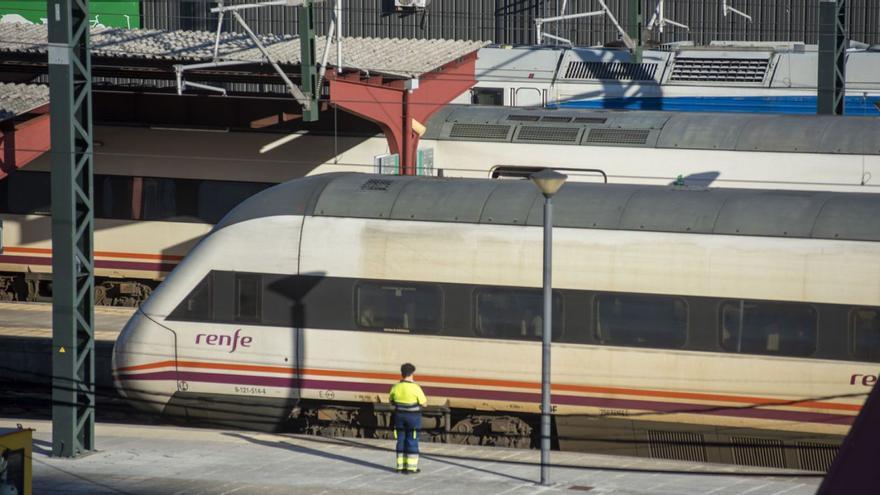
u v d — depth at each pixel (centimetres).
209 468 7156
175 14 17412
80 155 7525
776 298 7062
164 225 11969
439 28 17100
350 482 6800
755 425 7150
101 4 17250
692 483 6688
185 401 8175
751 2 16588
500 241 7544
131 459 7406
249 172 11725
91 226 7556
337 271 7831
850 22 16062
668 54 12612
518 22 16888
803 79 11962
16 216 12162
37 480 6931
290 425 8256
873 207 7100
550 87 12850
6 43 10206
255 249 7988
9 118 9438
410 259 7694
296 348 7906
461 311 7600
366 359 7788
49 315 11500
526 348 7488
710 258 7188
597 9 16825
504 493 6544
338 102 9819
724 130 9994
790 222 7138
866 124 9675
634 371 7319
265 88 15900
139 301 12294
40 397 10000
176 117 11881
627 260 7331
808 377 7006
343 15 17312
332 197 8000
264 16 17388
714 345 7181
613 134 10300
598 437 7525
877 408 3462
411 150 10575
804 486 6588
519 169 10594
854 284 6925
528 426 7750
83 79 7506
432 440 7906
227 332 8038
